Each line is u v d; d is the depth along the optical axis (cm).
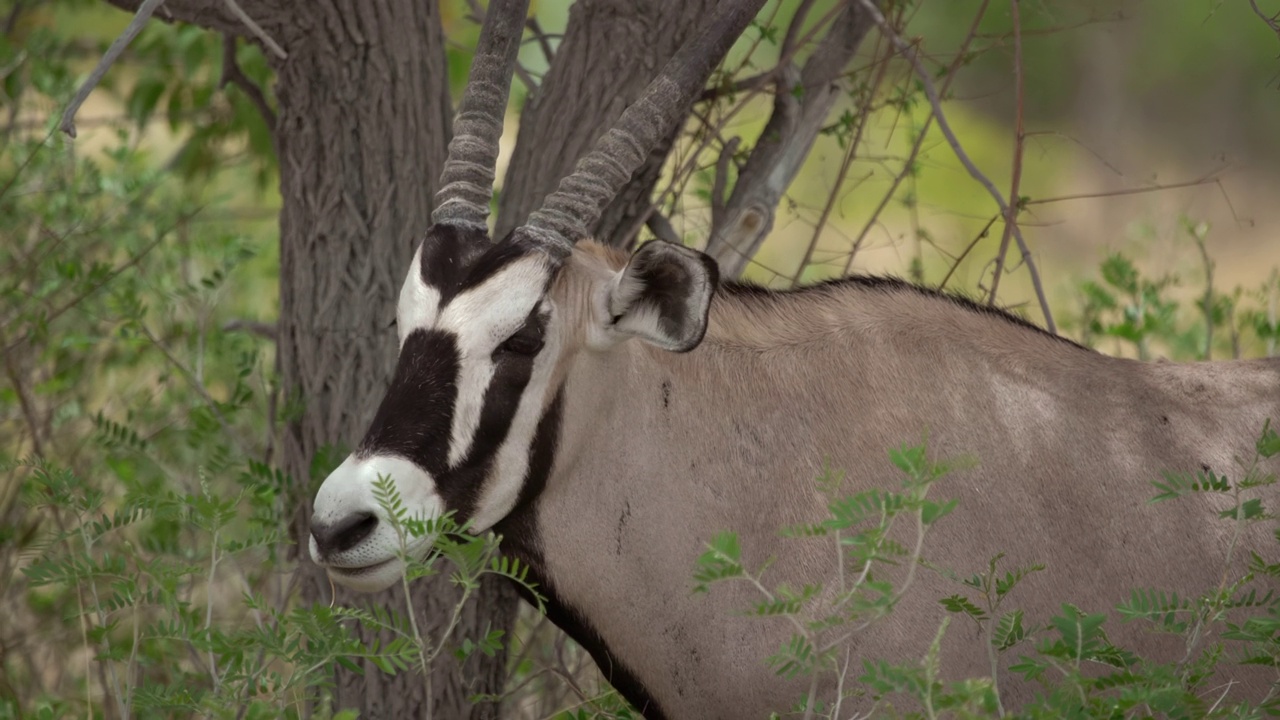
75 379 1227
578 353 722
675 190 1123
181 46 1327
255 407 1120
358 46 930
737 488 758
